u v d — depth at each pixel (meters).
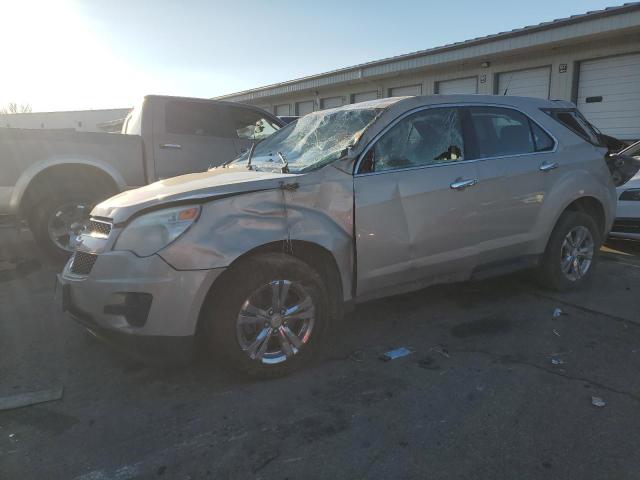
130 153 6.53
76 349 3.99
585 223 5.14
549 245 4.98
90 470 2.58
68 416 3.07
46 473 2.56
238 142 7.57
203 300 3.15
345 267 3.69
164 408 3.14
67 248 6.21
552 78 14.09
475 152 4.36
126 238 3.21
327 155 3.79
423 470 2.54
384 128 3.90
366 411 3.06
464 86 16.62
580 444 2.73
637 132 12.55
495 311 4.69
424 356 3.79
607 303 4.88
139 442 2.80
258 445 2.75
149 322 3.09
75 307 3.38
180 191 3.33
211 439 2.82
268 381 3.44
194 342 3.21
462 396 3.22
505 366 3.62
